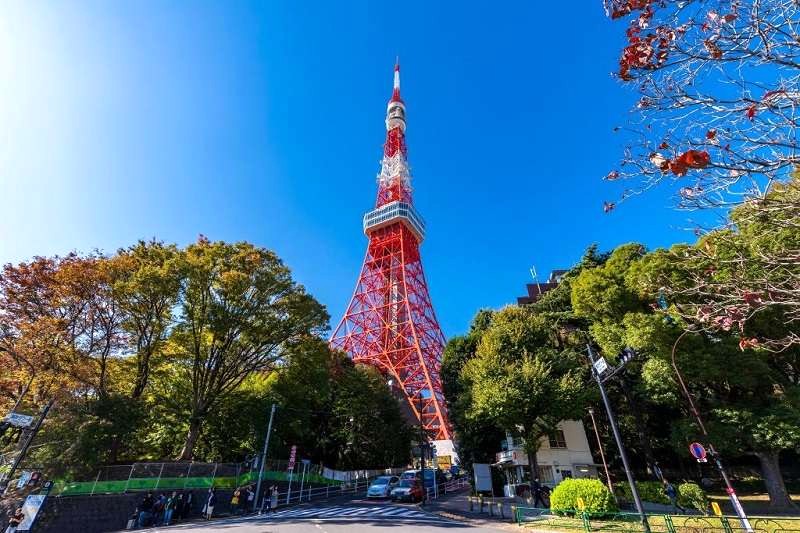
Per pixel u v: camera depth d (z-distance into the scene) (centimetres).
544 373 2562
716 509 1504
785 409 2027
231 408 3053
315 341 3123
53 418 2227
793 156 475
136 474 2320
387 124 9681
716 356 2147
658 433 3142
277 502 2462
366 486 3875
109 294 2659
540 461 3095
